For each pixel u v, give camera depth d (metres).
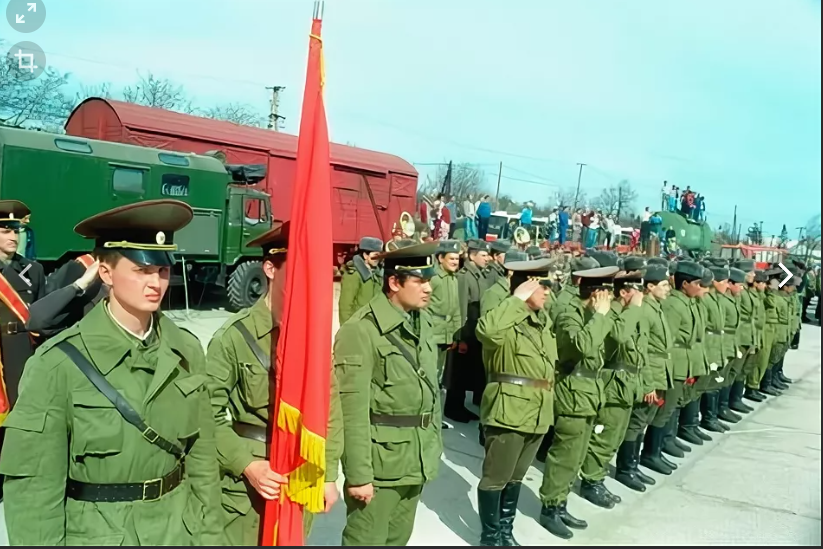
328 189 2.58
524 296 4.09
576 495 5.25
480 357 7.27
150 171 11.12
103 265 2.14
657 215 17.53
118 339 2.12
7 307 3.97
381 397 3.18
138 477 2.11
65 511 2.05
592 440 5.05
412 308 3.29
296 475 2.57
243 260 12.92
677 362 6.05
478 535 4.36
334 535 4.25
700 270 6.27
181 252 11.61
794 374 11.60
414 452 3.18
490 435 4.07
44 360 2.05
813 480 5.87
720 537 4.55
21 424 1.98
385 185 17.88
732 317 7.49
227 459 2.72
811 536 4.61
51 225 9.98
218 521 2.40
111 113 12.90
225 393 2.81
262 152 15.10
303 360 2.53
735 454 6.71
